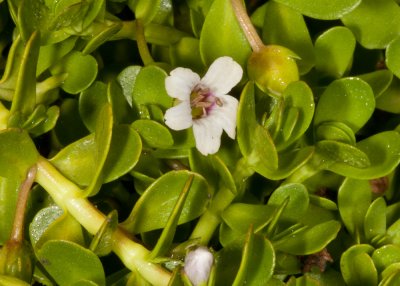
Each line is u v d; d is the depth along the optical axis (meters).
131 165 0.12
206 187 0.12
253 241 0.12
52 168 0.12
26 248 0.12
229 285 0.12
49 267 0.12
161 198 0.12
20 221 0.12
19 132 0.12
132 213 0.12
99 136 0.12
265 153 0.12
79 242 0.12
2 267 0.12
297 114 0.12
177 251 0.12
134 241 0.12
